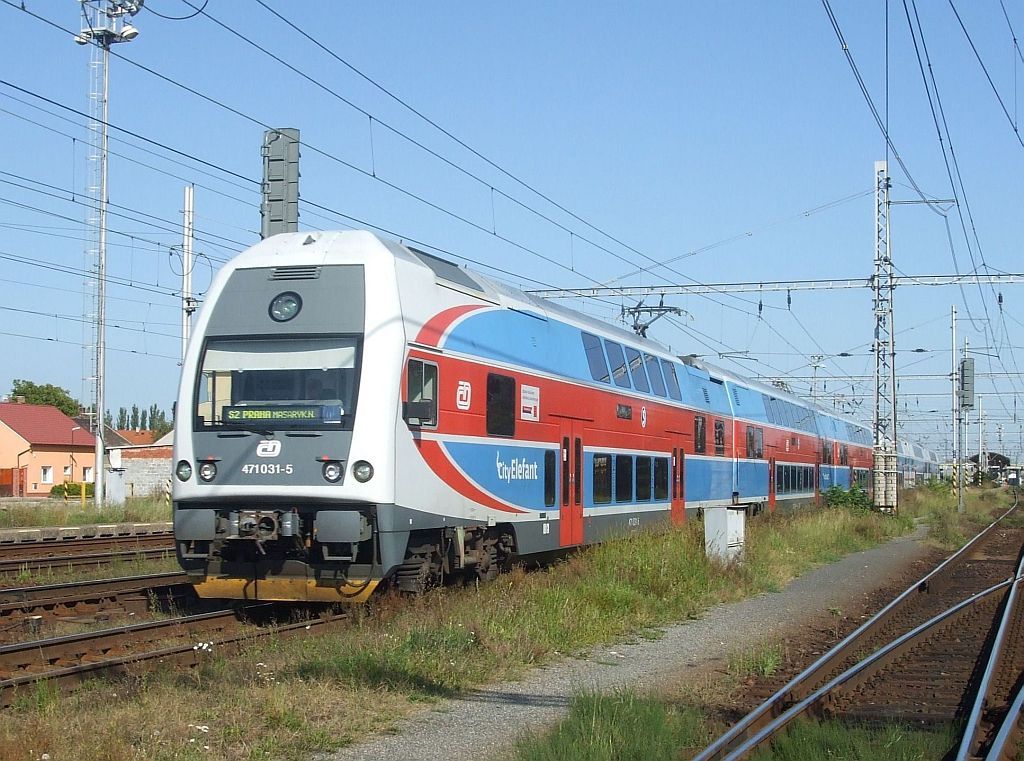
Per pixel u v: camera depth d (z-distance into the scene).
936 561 25.78
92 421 34.59
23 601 13.86
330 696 9.06
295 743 7.87
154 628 12.01
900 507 41.94
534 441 16.88
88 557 19.16
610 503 20.06
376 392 12.64
